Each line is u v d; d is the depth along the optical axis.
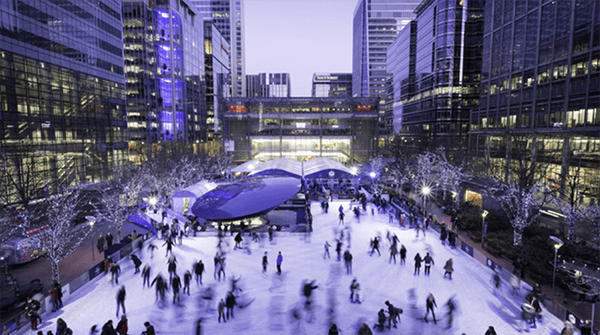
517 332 13.71
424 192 33.97
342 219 31.23
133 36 78.25
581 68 27.81
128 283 18.70
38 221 26.88
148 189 49.31
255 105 90.38
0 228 22.95
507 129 35.59
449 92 72.19
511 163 33.69
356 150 91.44
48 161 34.28
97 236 29.33
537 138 31.58
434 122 74.81
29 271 22.05
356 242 25.80
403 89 92.88
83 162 40.09
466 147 51.53
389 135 97.94
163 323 14.51
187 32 88.12
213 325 14.30
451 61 71.69
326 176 41.00
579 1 28.05
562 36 30.14
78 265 22.95
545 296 15.52
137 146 69.75
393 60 103.00
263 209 28.08
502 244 24.94
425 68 78.94
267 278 19.17
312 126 91.19
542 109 32.88
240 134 91.31
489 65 43.00
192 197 33.75
